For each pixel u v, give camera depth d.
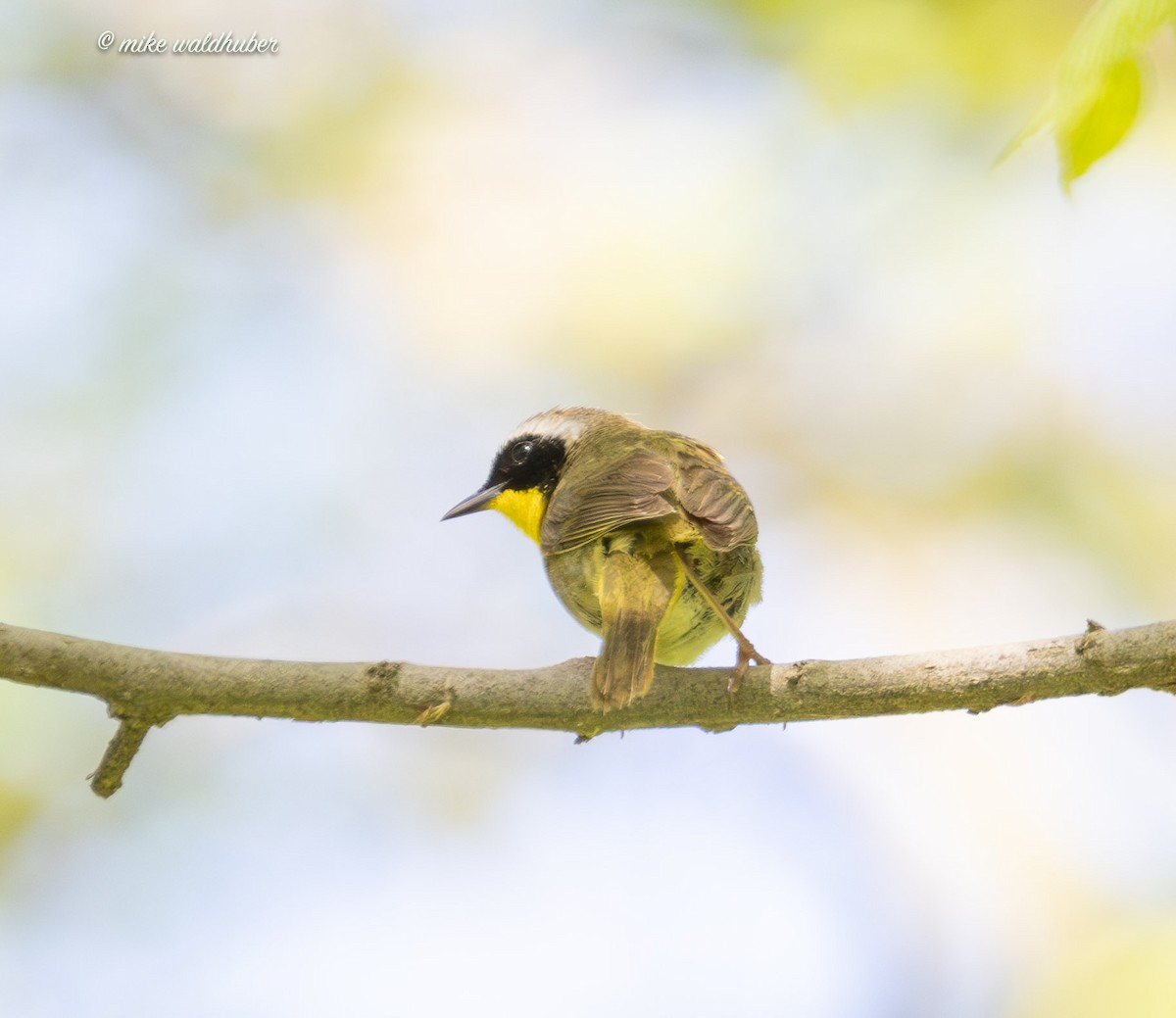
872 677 6.79
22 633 6.37
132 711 6.46
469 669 6.80
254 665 6.57
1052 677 6.49
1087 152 4.41
